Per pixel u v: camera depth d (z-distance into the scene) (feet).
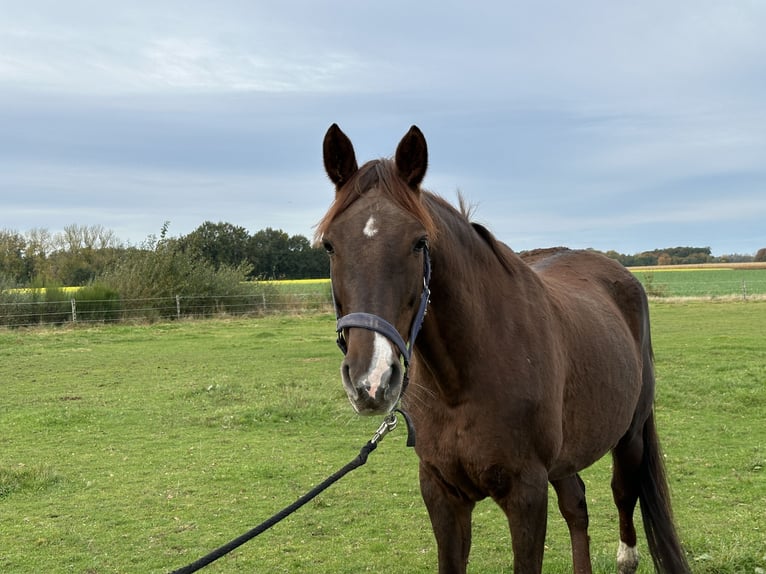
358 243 7.66
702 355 41.75
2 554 15.19
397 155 8.42
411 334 7.91
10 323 68.54
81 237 119.85
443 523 9.78
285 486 19.83
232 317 80.69
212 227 111.14
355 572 14.25
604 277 14.57
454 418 9.18
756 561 13.39
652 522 13.05
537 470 9.27
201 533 16.38
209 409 30.50
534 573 9.18
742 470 20.12
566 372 10.37
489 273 9.66
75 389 36.06
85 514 17.67
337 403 30.48
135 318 75.10
